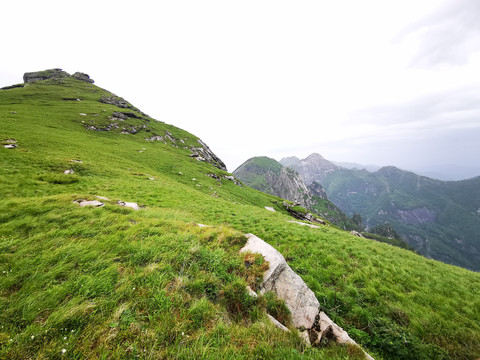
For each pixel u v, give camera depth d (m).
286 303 6.96
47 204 10.72
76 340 3.94
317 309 7.30
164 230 9.59
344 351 5.77
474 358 6.96
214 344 4.57
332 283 10.92
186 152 88.81
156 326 4.55
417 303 9.74
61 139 42.41
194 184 46.66
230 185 60.03
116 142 58.69
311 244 15.15
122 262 6.60
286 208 65.06
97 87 137.62
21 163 24.70
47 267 5.82
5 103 73.56
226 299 6.05
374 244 17.42
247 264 8.03
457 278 12.73
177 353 4.12
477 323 8.66
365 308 9.08
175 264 6.86
